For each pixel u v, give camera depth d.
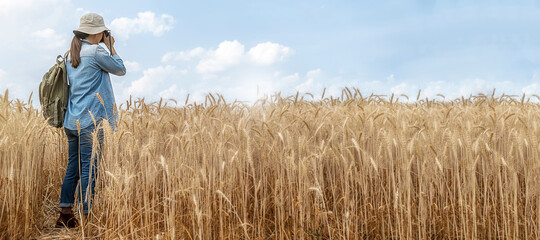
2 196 3.86
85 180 4.16
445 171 3.97
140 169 3.95
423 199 3.51
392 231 3.48
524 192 3.95
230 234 3.52
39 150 4.61
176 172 3.49
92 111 4.14
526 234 3.35
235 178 3.76
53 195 5.38
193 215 3.29
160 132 4.27
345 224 3.56
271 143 3.96
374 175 3.93
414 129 4.11
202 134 3.81
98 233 3.86
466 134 3.37
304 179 3.46
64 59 4.31
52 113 4.20
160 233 3.60
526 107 5.21
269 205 3.96
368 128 4.05
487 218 3.65
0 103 4.50
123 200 3.65
